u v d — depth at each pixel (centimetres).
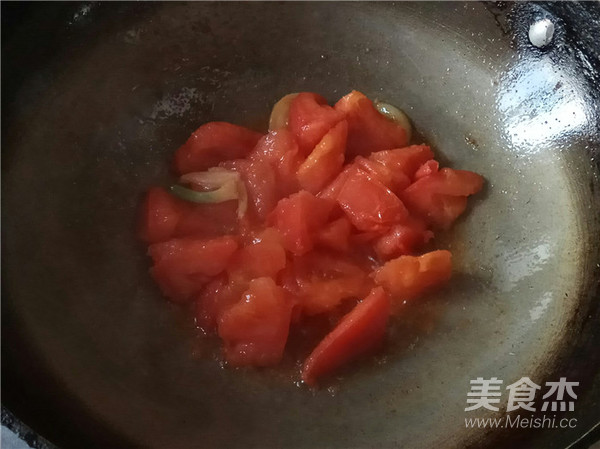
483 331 23
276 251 23
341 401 22
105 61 25
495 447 19
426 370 22
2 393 17
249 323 22
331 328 23
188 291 23
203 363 22
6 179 21
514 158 26
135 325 22
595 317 21
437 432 20
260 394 22
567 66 25
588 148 24
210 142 25
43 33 23
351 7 27
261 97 28
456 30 27
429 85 28
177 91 27
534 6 25
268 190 25
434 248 25
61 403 19
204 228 24
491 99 27
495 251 25
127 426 19
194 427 21
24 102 22
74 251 22
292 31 27
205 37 26
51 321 21
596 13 23
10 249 21
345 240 24
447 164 27
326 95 28
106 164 24
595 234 23
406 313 24
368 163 25
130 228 24
